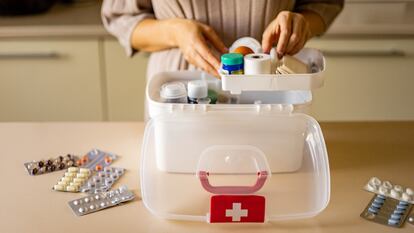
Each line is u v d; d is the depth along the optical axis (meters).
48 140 1.01
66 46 1.84
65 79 1.89
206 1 1.08
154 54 1.21
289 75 0.80
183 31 1.01
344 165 0.92
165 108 0.82
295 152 0.85
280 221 0.76
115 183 0.86
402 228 0.74
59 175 0.88
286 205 0.78
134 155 0.95
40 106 1.94
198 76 0.97
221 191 0.77
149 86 0.90
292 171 0.87
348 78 1.86
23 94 1.91
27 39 1.83
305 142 0.88
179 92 0.88
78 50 1.85
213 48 1.03
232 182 0.84
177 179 0.85
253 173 0.86
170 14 1.13
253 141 0.84
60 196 0.82
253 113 0.82
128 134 1.04
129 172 0.89
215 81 0.95
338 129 1.07
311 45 1.81
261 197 0.74
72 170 0.88
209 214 0.75
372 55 1.82
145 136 0.85
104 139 1.02
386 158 0.95
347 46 1.81
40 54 1.84
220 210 0.74
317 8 1.19
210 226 0.75
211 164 0.85
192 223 0.75
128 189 0.83
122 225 0.75
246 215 0.75
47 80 1.89
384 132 1.05
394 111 1.91
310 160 0.87
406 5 1.95
